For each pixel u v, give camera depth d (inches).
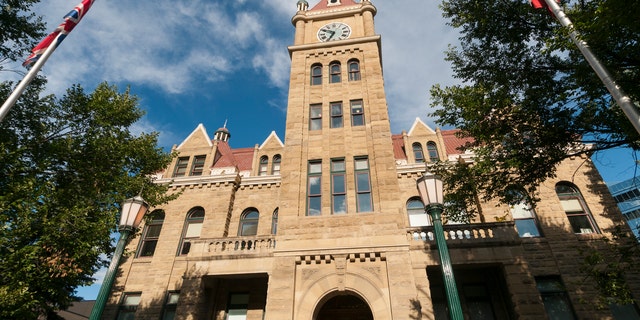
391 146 614.9
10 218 444.5
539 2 426.9
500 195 555.2
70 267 473.7
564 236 682.2
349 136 647.1
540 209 722.2
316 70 780.6
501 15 515.5
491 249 583.2
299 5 1006.4
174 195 655.1
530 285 547.8
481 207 742.5
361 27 849.5
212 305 681.6
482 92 504.7
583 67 418.9
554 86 499.8
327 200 578.9
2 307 404.5
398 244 514.3
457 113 535.5
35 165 537.0
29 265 422.9
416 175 847.7
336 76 757.9
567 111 477.7
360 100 700.7
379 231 530.6
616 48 408.2
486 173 544.4
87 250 475.8
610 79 329.7
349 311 645.3
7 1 566.9
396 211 544.7
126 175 579.8
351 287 494.3
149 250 852.6
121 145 583.5
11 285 407.2
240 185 931.3
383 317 466.3
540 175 525.3
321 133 663.1
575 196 746.8
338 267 509.7
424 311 550.6
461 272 653.9
